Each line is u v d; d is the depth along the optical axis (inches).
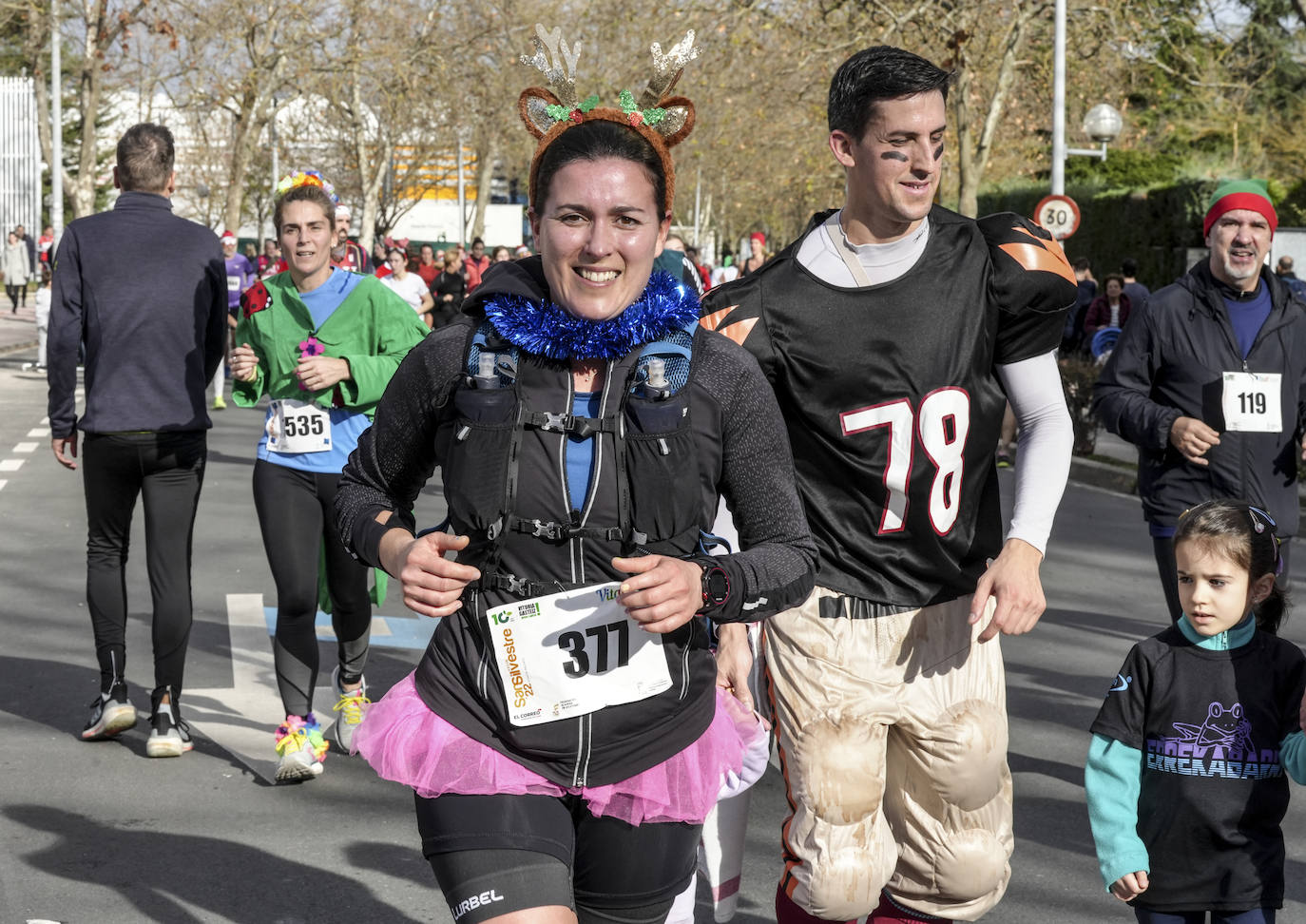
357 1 1217.4
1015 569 125.7
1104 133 771.4
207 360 216.8
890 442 128.6
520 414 97.0
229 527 400.5
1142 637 305.0
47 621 290.8
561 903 95.7
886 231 128.8
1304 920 161.9
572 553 97.0
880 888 131.1
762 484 101.5
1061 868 175.8
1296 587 359.9
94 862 172.7
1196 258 948.0
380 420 104.4
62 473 499.8
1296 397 195.2
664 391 96.5
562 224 96.1
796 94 840.3
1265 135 1203.9
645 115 99.3
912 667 131.1
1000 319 130.5
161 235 213.9
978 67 822.5
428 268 956.6
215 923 157.1
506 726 97.0
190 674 254.7
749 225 2952.8
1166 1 905.5
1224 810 128.1
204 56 1181.1
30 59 1251.2
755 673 138.0
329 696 241.1
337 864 173.6
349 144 1711.4
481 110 1512.1
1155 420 193.5
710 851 138.8
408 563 95.5
